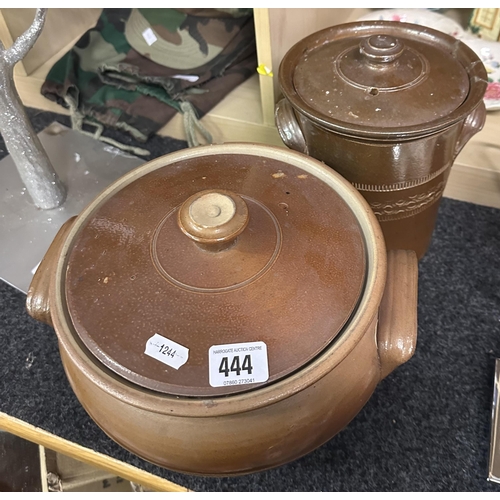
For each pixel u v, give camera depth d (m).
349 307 0.44
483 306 0.73
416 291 0.50
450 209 0.87
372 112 0.58
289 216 0.49
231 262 0.46
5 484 0.73
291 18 0.80
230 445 0.43
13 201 0.89
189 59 0.97
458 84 0.61
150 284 0.46
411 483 0.57
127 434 0.46
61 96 1.00
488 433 0.60
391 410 0.63
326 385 0.44
